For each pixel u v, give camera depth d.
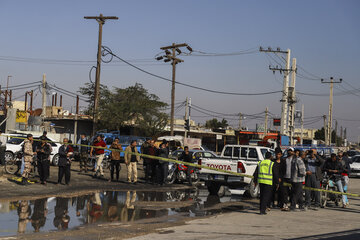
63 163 15.00
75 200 11.69
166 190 15.88
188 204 12.40
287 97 40.94
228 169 14.97
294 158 12.24
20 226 8.12
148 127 39.44
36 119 32.09
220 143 61.44
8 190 12.84
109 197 12.72
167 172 17.75
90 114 40.84
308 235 8.35
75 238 7.36
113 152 17.47
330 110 58.91
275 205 13.29
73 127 44.47
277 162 11.74
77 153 25.80
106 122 38.34
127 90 39.94
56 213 9.61
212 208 11.88
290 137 41.31
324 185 14.13
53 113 58.19
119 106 38.69
